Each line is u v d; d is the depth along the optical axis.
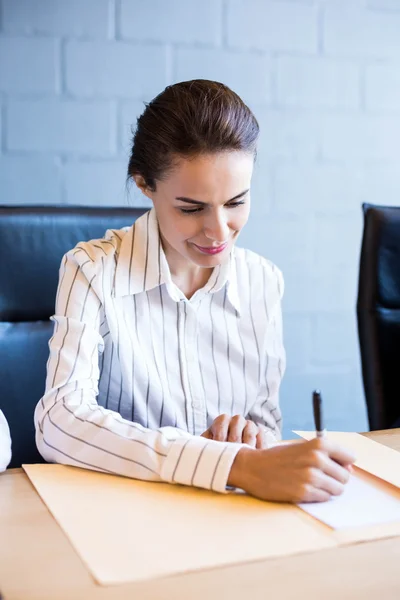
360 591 0.67
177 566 0.71
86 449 0.98
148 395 1.28
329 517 0.83
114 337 1.25
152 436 0.97
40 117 2.10
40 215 1.41
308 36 2.29
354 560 0.73
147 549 0.74
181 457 0.93
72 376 1.11
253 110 2.27
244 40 2.23
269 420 1.37
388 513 0.84
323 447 0.91
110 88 2.14
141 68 2.16
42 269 1.40
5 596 0.65
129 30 2.14
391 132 2.42
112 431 0.99
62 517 0.82
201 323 1.34
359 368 2.46
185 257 1.20
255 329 1.38
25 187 2.12
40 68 2.08
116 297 1.25
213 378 1.33
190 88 1.10
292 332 2.38
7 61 2.06
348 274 2.42
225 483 0.90
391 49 2.39
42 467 0.98
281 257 2.35
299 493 0.86
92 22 2.11
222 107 1.06
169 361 1.30
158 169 1.09
